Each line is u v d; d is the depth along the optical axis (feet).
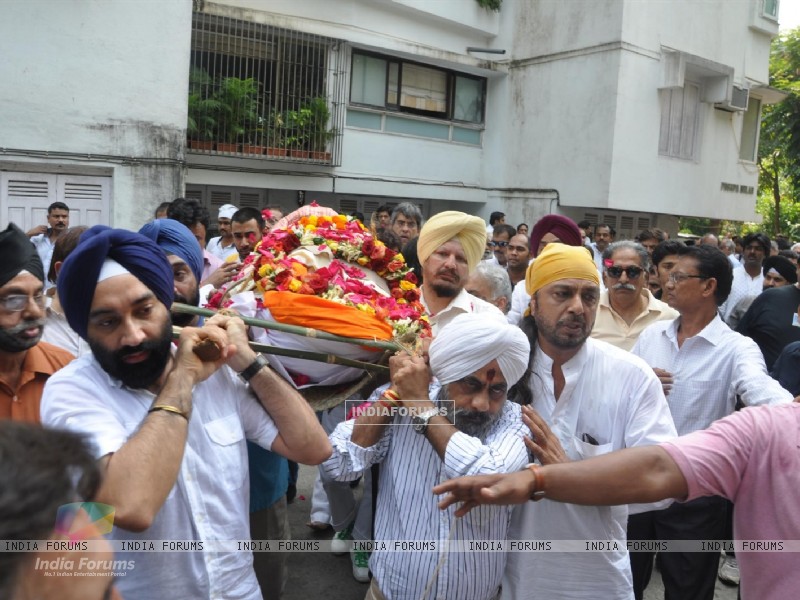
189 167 33.37
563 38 42.42
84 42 27.63
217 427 6.11
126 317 5.45
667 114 43.73
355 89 39.88
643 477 5.37
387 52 40.55
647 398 7.83
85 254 5.31
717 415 10.50
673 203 45.50
